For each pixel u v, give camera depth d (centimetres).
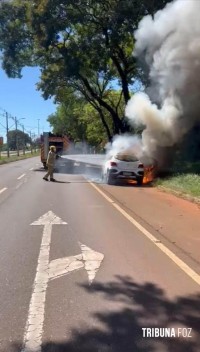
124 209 1243
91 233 888
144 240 823
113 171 2092
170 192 1717
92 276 592
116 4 2583
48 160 2298
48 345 391
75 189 1825
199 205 1345
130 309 475
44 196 1556
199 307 483
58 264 652
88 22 2917
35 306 483
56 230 917
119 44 3077
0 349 384
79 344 393
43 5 2727
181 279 582
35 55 3497
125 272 611
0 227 949
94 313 464
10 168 3706
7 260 675
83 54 3030
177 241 817
